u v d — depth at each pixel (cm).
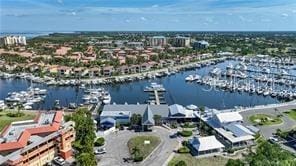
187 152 13200
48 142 12356
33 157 11650
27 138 11812
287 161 9656
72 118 15162
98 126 16650
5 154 10944
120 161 12481
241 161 11138
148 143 14162
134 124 16262
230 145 13800
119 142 14338
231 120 15638
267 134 15075
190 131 15300
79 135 14112
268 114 18225
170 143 14200
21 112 19462
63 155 12681
